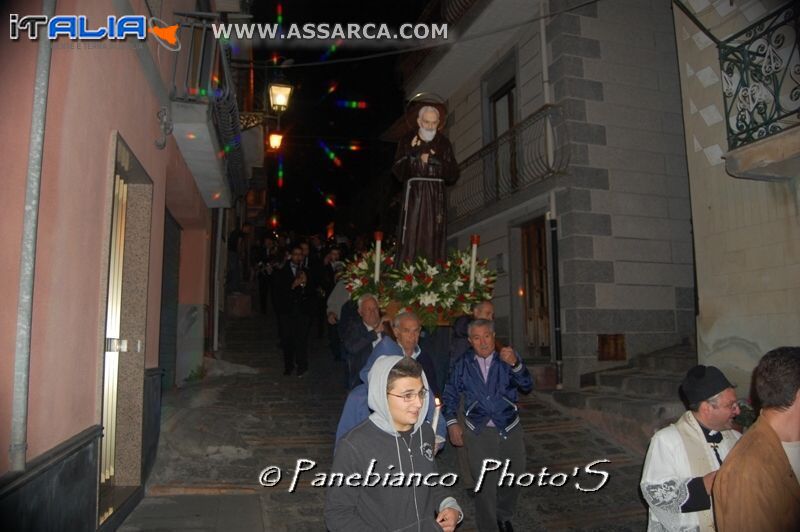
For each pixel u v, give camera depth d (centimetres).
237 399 873
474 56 1305
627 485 627
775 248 669
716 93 741
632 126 1057
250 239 2541
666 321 1027
